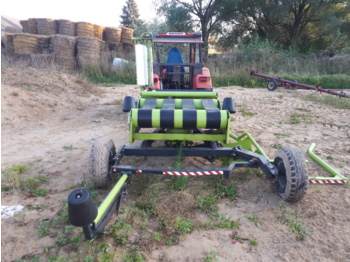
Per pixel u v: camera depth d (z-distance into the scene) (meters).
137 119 3.93
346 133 7.05
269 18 26.81
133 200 3.93
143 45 5.71
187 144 4.76
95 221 2.72
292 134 6.97
